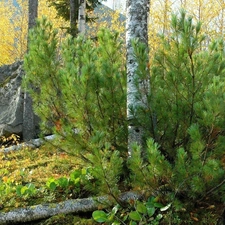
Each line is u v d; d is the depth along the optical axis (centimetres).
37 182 598
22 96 1123
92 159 405
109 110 491
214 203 447
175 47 438
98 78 462
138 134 490
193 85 441
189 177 396
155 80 475
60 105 542
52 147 530
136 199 458
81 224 454
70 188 525
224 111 387
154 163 390
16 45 2658
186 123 455
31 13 1073
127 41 515
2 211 477
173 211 442
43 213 474
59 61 579
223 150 412
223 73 465
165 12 1845
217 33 1719
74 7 1247
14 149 906
